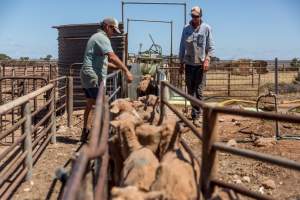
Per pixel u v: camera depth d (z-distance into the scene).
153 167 2.04
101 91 2.48
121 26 6.55
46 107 4.44
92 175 1.89
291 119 1.90
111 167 2.54
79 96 7.00
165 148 2.39
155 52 7.51
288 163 1.91
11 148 2.90
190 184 1.87
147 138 2.41
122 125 2.42
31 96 3.35
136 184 1.95
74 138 4.77
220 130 5.12
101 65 4.13
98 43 4.08
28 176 3.29
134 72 6.13
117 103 3.32
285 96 9.98
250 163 3.76
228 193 2.17
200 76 4.88
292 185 3.31
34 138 4.05
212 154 2.20
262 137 4.70
